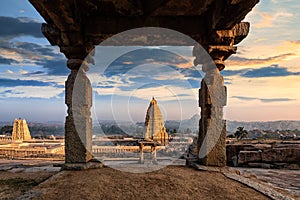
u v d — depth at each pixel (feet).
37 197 12.21
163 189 13.52
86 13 18.29
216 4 15.70
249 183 14.73
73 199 11.98
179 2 16.56
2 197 13.24
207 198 12.37
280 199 12.35
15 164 25.93
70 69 18.78
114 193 12.87
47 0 12.46
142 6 17.94
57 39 18.45
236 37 17.79
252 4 12.91
